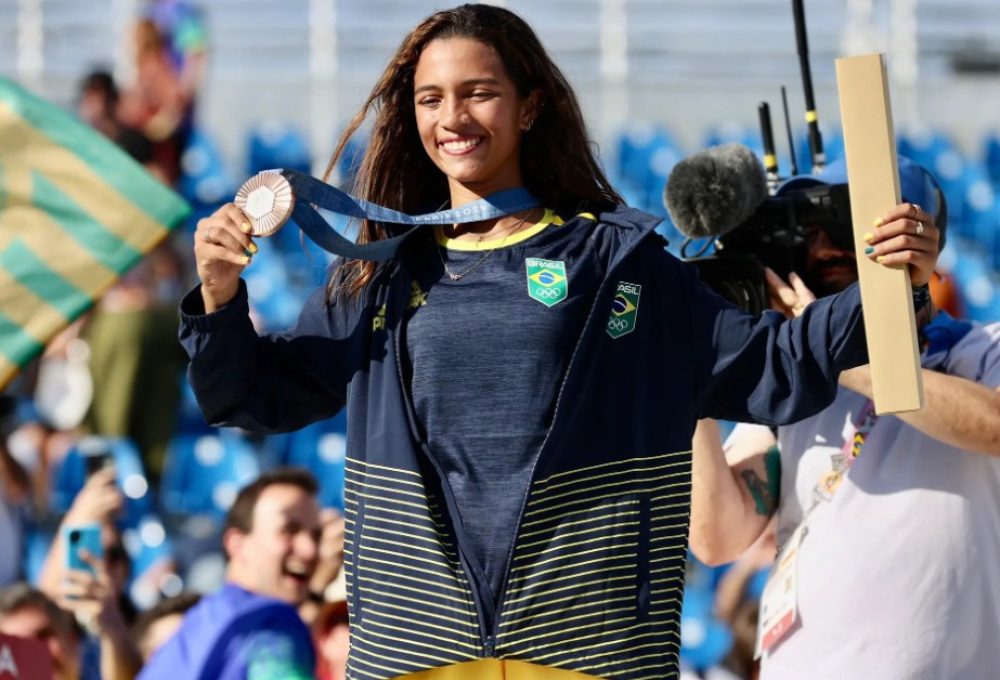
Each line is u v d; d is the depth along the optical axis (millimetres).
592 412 6070
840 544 7715
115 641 11680
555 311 6090
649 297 6266
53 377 18219
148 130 21375
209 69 23641
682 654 15836
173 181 21484
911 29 25203
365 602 6086
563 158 6555
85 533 11812
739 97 25422
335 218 20672
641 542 6031
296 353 6441
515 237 6324
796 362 6137
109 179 7715
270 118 24422
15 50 23125
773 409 6219
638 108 25312
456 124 6301
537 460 5918
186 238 20719
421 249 6422
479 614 5906
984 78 25766
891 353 5914
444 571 5938
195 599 11891
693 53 25000
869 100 6031
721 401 6379
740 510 8195
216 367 6172
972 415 7375
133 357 18172
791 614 7719
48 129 7719
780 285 7824
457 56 6324
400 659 5980
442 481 6016
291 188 5988
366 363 6293
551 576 5910
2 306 7715
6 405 16938
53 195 7734
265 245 22125
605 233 6328
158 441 18219
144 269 18453
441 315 6152
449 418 6062
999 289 24188
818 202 7941
